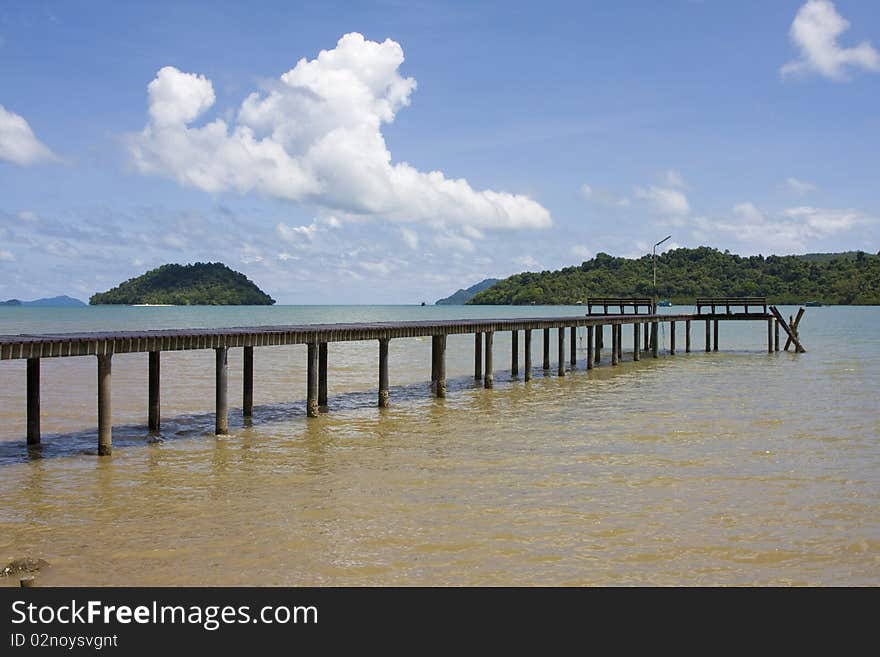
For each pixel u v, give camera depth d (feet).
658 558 41.96
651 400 102.01
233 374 134.62
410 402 100.17
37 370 69.36
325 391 96.68
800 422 83.51
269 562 41.42
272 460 64.75
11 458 65.00
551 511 49.70
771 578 39.81
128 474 59.72
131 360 159.43
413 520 47.85
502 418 86.94
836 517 48.65
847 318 456.45
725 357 178.50
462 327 107.14
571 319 137.49
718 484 56.44
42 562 40.75
